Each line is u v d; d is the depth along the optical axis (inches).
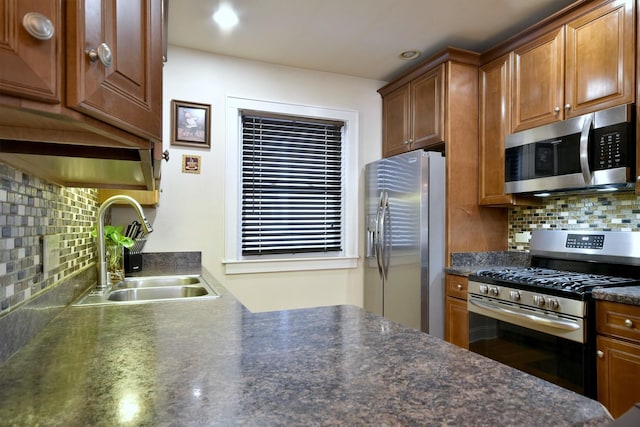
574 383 70.3
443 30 101.0
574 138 83.1
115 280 79.6
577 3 83.0
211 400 23.9
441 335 105.8
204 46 110.3
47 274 46.6
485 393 25.4
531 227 110.0
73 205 60.8
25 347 34.9
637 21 73.7
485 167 108.1
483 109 108.9
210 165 113.9
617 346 65.9
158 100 32.2
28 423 20.9
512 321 83.1
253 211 120.7
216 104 114.7
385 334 39.6
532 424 21.5
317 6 89.4
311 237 127.3
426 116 115.2
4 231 34.5
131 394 24.7
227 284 115.6
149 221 107.9
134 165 39.1
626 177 74.0
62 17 21.6
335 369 29.6
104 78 24.4
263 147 122.3
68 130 27.2
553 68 89.4
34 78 20.1
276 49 112.0
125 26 27.1
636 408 20.6
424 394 25.2
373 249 124.5
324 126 130.3
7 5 19.2
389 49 112.0
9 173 35.8
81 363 30.6
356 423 21.3
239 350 34.0
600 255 88.8
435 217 106.1
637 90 73.5
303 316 47.5
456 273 101.2
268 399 24.1
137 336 38.4
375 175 125.7
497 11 91.8
